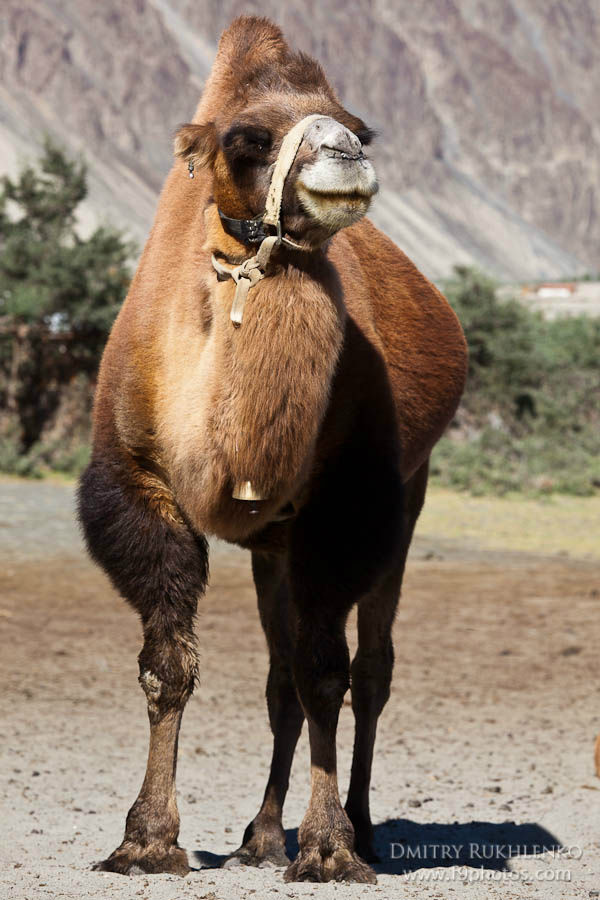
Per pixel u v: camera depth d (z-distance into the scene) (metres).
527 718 23.27
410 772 18.77
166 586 11.70
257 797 16.97
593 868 12.91
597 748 16.61
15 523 50.16
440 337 15.58
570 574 44.75
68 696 24.36
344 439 12.06
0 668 26.97
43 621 32.88
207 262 11.53
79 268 73.44
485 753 20.17
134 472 11.91
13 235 81.38
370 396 12.33
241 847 12.95
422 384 14.97
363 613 14.17
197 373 11.30
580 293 160.25
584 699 25.19
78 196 87.38
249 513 11.39
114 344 12.41
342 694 11.54
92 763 18.77
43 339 72.81
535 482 73.69
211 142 11.30
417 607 36.97
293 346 10.86
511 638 32.41
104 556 11.87
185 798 16.73
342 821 11.54
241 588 39.91
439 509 64.06
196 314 11.52
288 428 10.93
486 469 74.12
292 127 11.00
